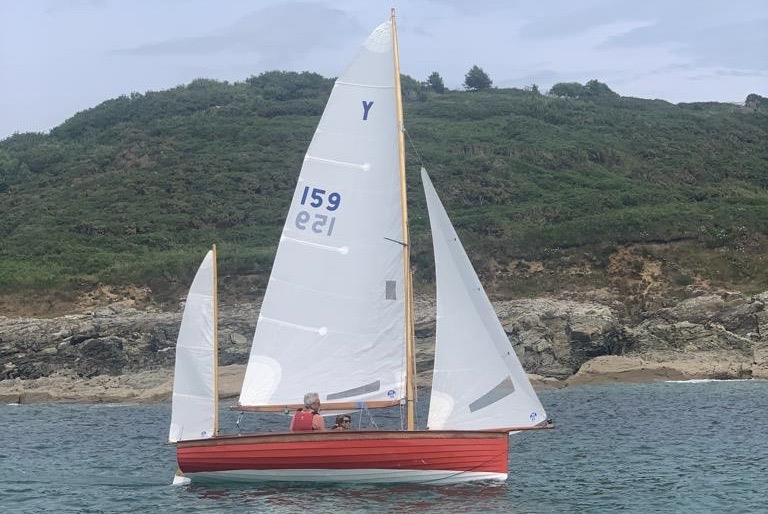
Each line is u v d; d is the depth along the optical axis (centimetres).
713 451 3034
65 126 12988
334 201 2338
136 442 3578
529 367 5953
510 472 2697
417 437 2206
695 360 5953
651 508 2200
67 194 9512
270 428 3928
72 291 7231
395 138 2312
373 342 2303
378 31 2328
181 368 2381
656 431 3547
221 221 8731
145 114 12406
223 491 2273
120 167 10131
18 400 5581
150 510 2162
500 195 8844
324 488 2242
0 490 2545
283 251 2358
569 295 7106
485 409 2252
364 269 2314
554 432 3591
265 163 9819
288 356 2338
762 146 11088
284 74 14175
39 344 6088
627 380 5728
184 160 9994
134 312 6594
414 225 8112
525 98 12875
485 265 7469
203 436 2366
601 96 13925
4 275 7375
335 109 2339
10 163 10712
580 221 7712
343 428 2316
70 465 3000
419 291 7206
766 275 7131
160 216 8750
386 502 2105
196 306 2383
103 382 5806
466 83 16050
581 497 2316
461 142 10238
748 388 5125
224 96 12756
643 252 7369
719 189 9262
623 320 6625
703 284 7112
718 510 2181
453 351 2264
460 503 2105
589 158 10012
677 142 10725
